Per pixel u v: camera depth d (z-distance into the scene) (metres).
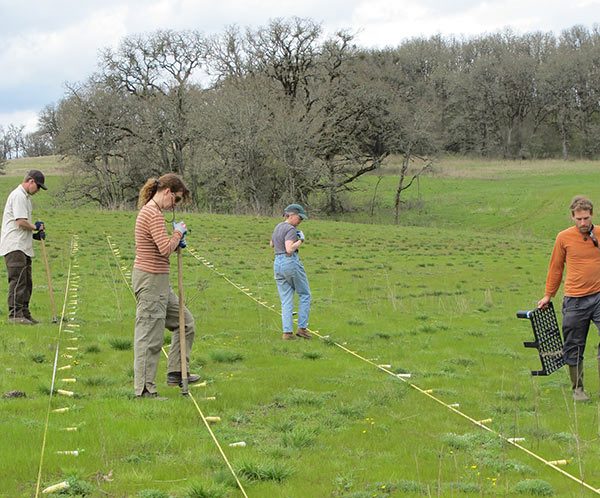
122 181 54.28
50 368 9.30
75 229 28.31
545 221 53.97
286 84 57.97
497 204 59.69
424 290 18.48
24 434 6.64
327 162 55.84
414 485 5.72
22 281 11.91
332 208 58.34
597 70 87.69
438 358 10.86
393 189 66.19
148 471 5.90
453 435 6.98
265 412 7.76
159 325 8.05
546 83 86.62
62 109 55.59
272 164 52.56
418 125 58.31
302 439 6.73
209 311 14.33
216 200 52.12
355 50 58.69
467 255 27.11
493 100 87.75
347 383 9.05
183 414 7.43
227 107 51.09
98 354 10.23
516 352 11.41
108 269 19.41
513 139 88.81
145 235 7.95
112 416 7.24
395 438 6.98
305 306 11.94
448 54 96.12
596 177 68.94
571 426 7.27
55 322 12.12
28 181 11.88
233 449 6.45
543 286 19.70
